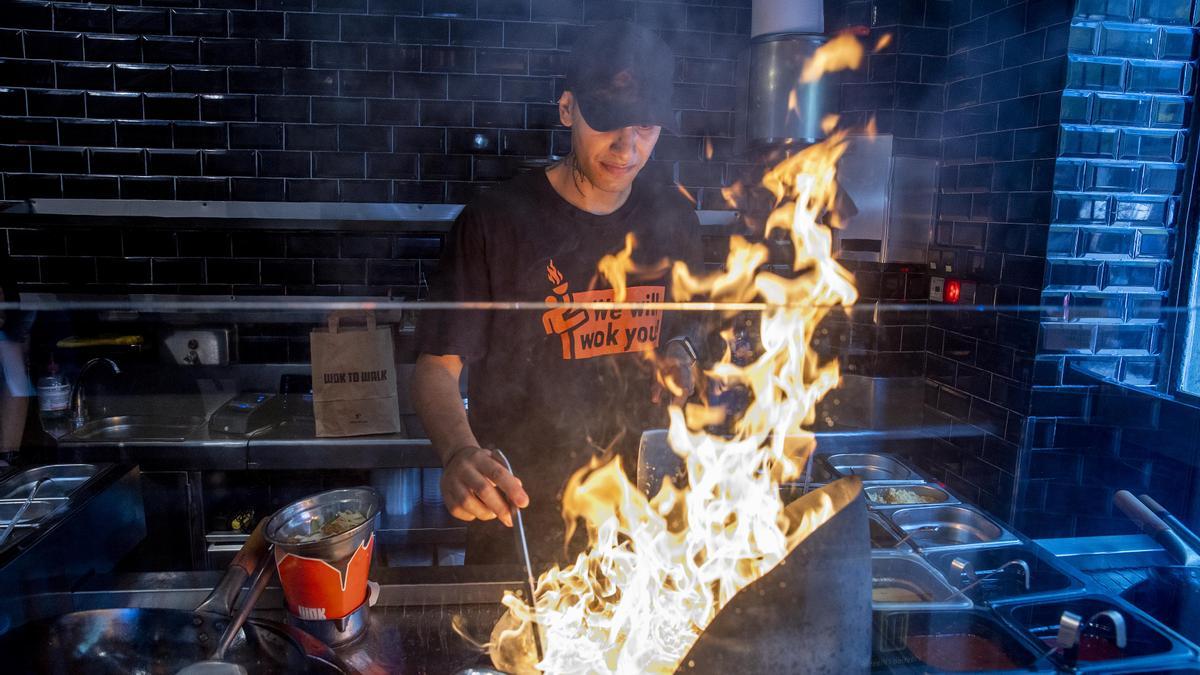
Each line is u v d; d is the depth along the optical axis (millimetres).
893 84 2824
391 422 2656
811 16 2400
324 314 3045
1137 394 2094
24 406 2590
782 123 2449
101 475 2012
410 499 2820
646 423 1651
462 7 3010
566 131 3113
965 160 2689
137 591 1218
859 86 2877
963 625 1267
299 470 2781
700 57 3129
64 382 2775
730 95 3162
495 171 3115
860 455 2178
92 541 1825
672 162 3182
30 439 2609
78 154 2967
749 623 697
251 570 1031
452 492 1055
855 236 2887
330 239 3096
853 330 2879
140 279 3043
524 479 1607
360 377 2619
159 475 2627
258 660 942
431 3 2998
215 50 2955
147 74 2945
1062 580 1401
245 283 3090
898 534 1625
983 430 2535
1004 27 2482
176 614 984
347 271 3121
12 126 2932
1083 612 1292
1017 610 1307
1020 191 2391
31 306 2514
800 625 701
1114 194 2256
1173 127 2232
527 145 3111
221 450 2600
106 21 2904
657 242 1646
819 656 710
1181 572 1356
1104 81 2207
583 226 1555
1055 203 2252
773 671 706
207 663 890
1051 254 2277
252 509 2777
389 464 2648
